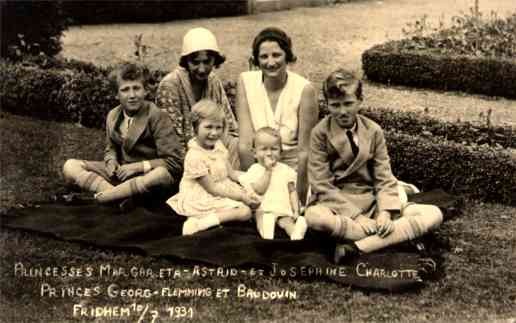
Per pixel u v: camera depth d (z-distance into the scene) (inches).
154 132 218.1
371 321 154.7
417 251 185.8
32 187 229.8
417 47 391.9
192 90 231.8
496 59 356.8
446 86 373.7
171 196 218.5
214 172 202.1
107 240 187.6
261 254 180.9
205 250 181.0
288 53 209.9
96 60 412.2
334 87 183.6
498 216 218.1
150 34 500.1
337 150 191.0
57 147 268.8
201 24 542.0
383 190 189.6
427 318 156.4
